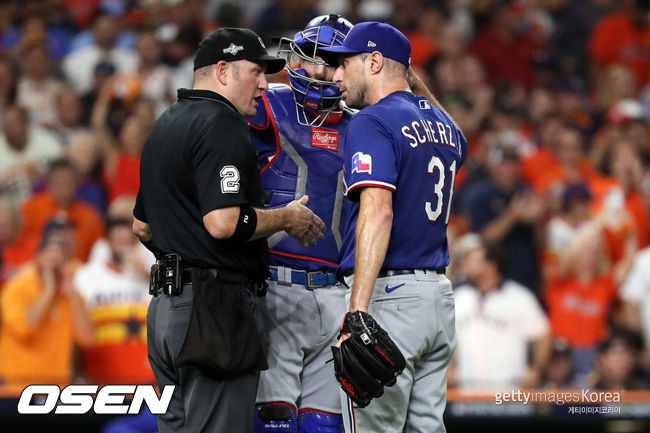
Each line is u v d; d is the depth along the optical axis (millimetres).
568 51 46781
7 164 33344
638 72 46562
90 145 33812
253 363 14734
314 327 17250
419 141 14539
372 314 14602
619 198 34719
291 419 17031
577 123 38969
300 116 17031
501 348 28203
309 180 17031
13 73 36250
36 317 26875
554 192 33594
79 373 27469
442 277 15047
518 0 47250
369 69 15117
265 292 15992
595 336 30641
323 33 16766
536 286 31516
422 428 15141
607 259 31312
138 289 28109
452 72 41250
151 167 15203
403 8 45219
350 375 13586
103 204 32969
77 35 41219
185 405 15070
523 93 42625
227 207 14305
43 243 27328
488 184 33094
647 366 29031
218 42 15391
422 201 14602
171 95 36938
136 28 40781
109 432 24266
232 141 14539
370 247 13719
